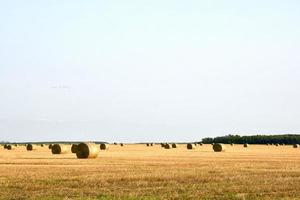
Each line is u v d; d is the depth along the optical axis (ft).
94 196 82.89
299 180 106.22
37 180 104.42
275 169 133.28
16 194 85.10
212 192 88.02
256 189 91.97
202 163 158.71
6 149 343.67
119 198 80.28
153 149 344.69
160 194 85.35
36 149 320.50
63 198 80.12
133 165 148.97
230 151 297.33
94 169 132.05
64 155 228.02
